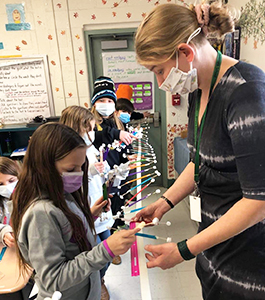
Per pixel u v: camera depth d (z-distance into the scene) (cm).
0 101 297
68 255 80
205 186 89
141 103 317
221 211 85
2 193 141
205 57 76
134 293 180
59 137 77
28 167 79
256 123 64
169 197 105
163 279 190
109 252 73
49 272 71
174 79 78
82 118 154
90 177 145
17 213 80
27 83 293
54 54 286
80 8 274
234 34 221
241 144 66
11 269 108
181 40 70
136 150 200
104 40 295
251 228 80
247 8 207
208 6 71
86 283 89
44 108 302
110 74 305
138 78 308
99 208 108
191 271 197
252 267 82
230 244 84
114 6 275
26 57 285
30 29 278
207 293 97
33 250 72
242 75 70
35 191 78
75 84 296
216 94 76
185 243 74
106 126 203
